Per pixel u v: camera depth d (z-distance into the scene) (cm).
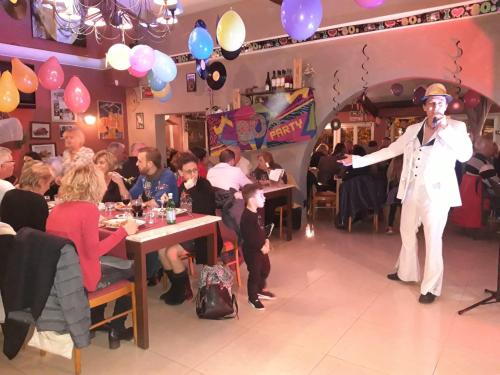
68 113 741
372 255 481
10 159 329
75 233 232
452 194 343
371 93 1063
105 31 766
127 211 341
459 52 503
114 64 477
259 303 335
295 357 261
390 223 586
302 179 647
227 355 264
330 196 676
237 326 305
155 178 377
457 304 340
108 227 277
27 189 274
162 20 462
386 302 346
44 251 212
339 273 419
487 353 263
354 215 601
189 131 1215
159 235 271
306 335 290
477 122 736
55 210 241
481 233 580
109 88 808
